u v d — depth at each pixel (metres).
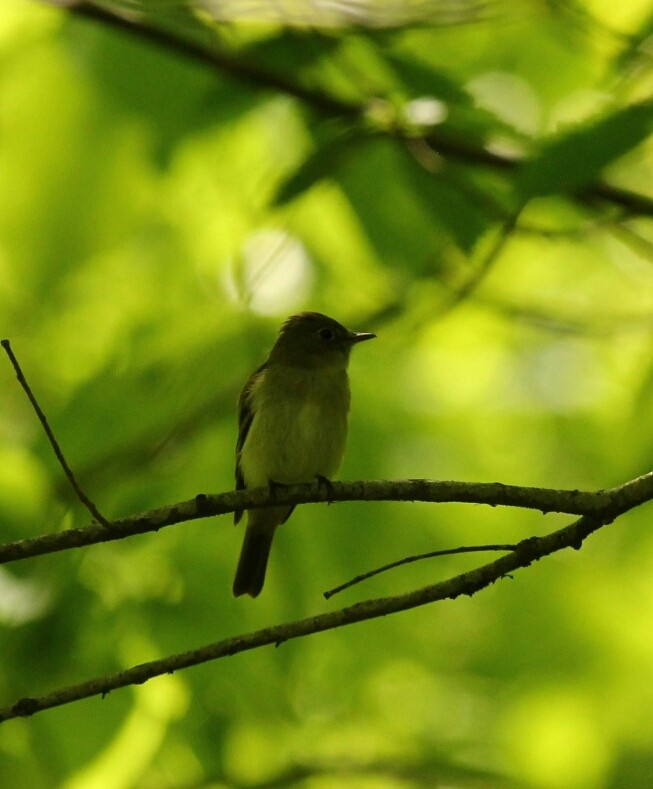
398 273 10.71
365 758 14.17
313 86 10.23
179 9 10.04
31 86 12.45
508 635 13.52
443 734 15.20
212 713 11.06
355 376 12.01
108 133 12.69
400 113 9.54
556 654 13.56
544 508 7.23
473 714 15.49
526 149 9.30
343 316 12.22
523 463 14.20
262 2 10.00
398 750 14.66
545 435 14.36
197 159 12.59
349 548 10.92
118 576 10.04
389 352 12.28
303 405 10.62
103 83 11.80
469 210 9.81
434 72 9.51
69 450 10.24
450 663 13.61
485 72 12.16
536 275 13.95
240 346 11.18
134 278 13.31
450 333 13.68
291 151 12.51
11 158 12.83
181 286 12.36
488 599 13.55
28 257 13.32
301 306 11.98
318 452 10.65
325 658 11.80
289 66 10.23
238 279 11.34
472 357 14.16
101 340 13.12
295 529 10.77
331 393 10.75
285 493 7.60
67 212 13.12
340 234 12.37
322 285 12.24
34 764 9.38
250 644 6.96
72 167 12.88
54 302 13.52
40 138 12.73
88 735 9.45
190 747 11.20
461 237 9.84
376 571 6.97
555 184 6.47
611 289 13.77
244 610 10.36
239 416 10.71
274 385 10.70
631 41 7.99
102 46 11.80
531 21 10.95
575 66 11.95
